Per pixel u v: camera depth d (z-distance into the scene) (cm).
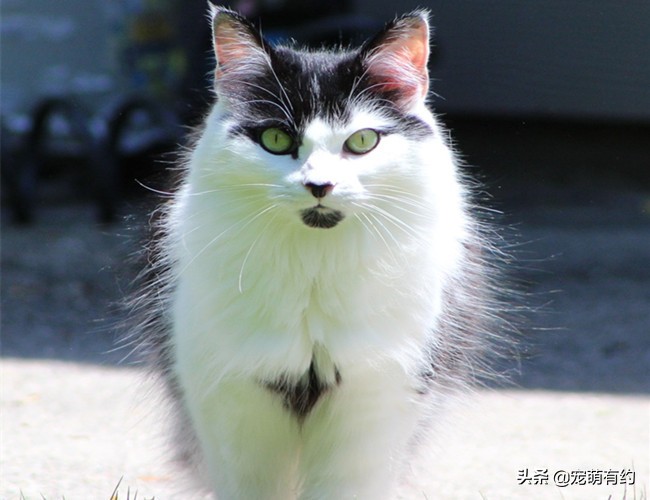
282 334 602
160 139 1909
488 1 2495
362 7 2509
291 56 638
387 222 602
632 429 951
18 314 1351
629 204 2162
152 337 705
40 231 1816
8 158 1880
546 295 1502
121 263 1062
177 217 638
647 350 1268
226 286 600
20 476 760
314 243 594
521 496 756
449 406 709
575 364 1212
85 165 1988
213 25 630
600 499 747
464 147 2466
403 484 732
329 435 626
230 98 620
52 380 1059
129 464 807
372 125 605
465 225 680
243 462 630
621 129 2477
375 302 605
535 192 2217
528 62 2495
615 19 2420
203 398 621
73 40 2206
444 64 2545
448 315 658
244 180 596
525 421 975
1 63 2170
